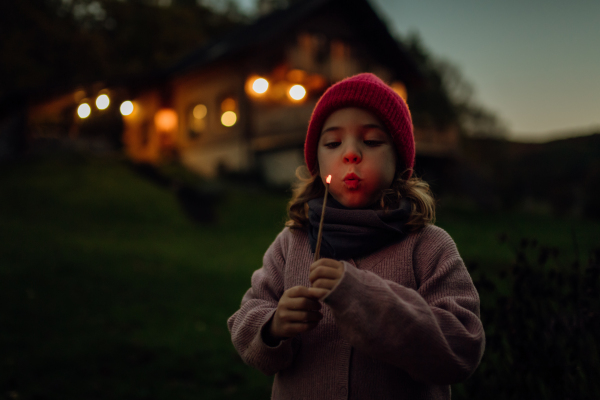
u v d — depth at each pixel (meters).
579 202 21.66
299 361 1.20
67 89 17.77
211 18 36.66
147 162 18.50
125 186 15.02
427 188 1.33
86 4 30.45
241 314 1.28
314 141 1.32
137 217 12.93
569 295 1.91
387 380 1.14
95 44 27.45
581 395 1.86
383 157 1.19
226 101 19.58
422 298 1.02
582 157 23.88
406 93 21.86
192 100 20.95
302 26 18.27
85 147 18.89
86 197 13.59
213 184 16.72
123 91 20.66
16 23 25.86
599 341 1.81
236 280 8.00
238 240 12.19
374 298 0.96
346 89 1.21
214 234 12.61
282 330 1.06
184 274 8.02
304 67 18.34
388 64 20.66
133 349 4.59
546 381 1.87
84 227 11.51
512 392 1.96
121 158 18.42
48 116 19.95
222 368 4.24
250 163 18.52
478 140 37.22
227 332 5.34
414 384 1.15
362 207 1.23
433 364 0.96
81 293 6.35
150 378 4.01
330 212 1.20
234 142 19.03
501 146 36.00
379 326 0.95
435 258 1.18
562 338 1.97
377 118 1.20
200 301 6.58
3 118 17.97
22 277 6.65
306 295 1.04
